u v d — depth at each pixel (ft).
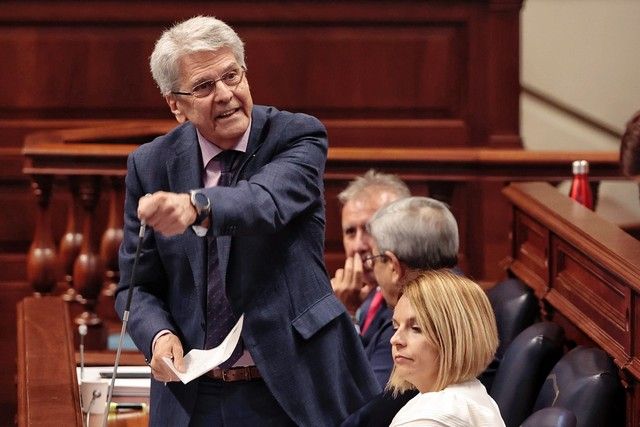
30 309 52.24
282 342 33.86
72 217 66.13
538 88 103.91
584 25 102.99
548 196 52.03
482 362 31.68
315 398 34.42
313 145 33.96
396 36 83.05
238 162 33.91
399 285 43.55
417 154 65.82
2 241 81.00
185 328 34.58
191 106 32.91
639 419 37.01
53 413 37.50
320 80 83.25
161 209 28.94
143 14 82.07
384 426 38.63
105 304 72.18
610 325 40.68
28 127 82.58
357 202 51.75
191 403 34.55
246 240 33.60
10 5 81.87
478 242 75.82
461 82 83.30
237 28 82.74
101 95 82.89
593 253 41.52
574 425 32.07
